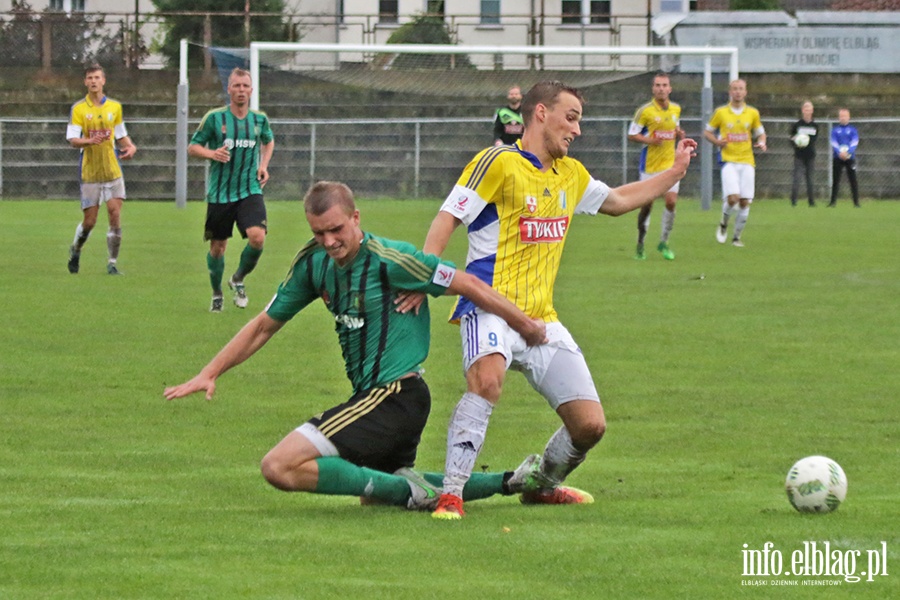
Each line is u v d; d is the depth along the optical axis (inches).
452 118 3417.8
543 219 625.6
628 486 666.8
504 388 961.5
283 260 1871.3
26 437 779.4
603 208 661.9
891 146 3420.3
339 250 583.5
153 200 3284.9
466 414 597.9
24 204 2997.0
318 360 1072.8
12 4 3897.6
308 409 875.4
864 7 3978.8
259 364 1050.1
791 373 1001.5
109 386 941.2
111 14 3592.5
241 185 1327.5
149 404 882.8
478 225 629.0
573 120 625.9
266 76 3506.4
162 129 3358.8
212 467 709.3
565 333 631.2
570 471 628.4
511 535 555.8
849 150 3051.2
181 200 2923.2
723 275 1679.4
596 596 468.4
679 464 719.1
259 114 1336.1
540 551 528.4
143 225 2436.0
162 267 1747.0
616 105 3464.6
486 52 2532.0
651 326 1243.2
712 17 3474.4
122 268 1727.4
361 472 595.5
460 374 1011.9
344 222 579.5
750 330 1217.4
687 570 501.4
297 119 3430.1
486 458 737.6
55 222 2479.1
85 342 1129.4
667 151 1936.5
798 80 3563.0
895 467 705.6
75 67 3604.8
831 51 3462.1
